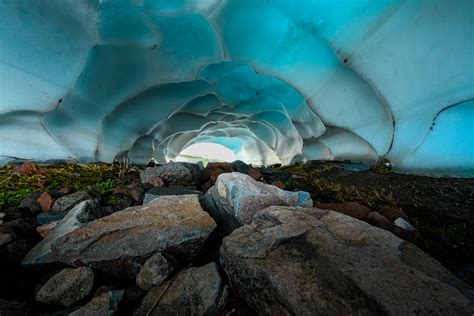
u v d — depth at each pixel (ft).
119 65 18.92
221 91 29.91
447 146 15.85
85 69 17.10
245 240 6.33
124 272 6.62
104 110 20.42
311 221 6.84
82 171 16.90
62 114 17.97
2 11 12.75
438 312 4.35
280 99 30.81
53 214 9.64
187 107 29.66
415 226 9.38
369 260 5.56
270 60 21.43
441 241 8.32
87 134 20.25
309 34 18.39
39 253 6.89
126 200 11.69
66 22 14.47
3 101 14.71
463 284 5.05
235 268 5.87
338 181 17.11
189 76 22.17
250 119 38.81
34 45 14.06
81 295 5.78
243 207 8.37
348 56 17.30
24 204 10.29
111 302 5.22
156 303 5.45
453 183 14.52
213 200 10.13
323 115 21.90
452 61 14.15
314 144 31.27
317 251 5.82
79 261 6.48
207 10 17.56
